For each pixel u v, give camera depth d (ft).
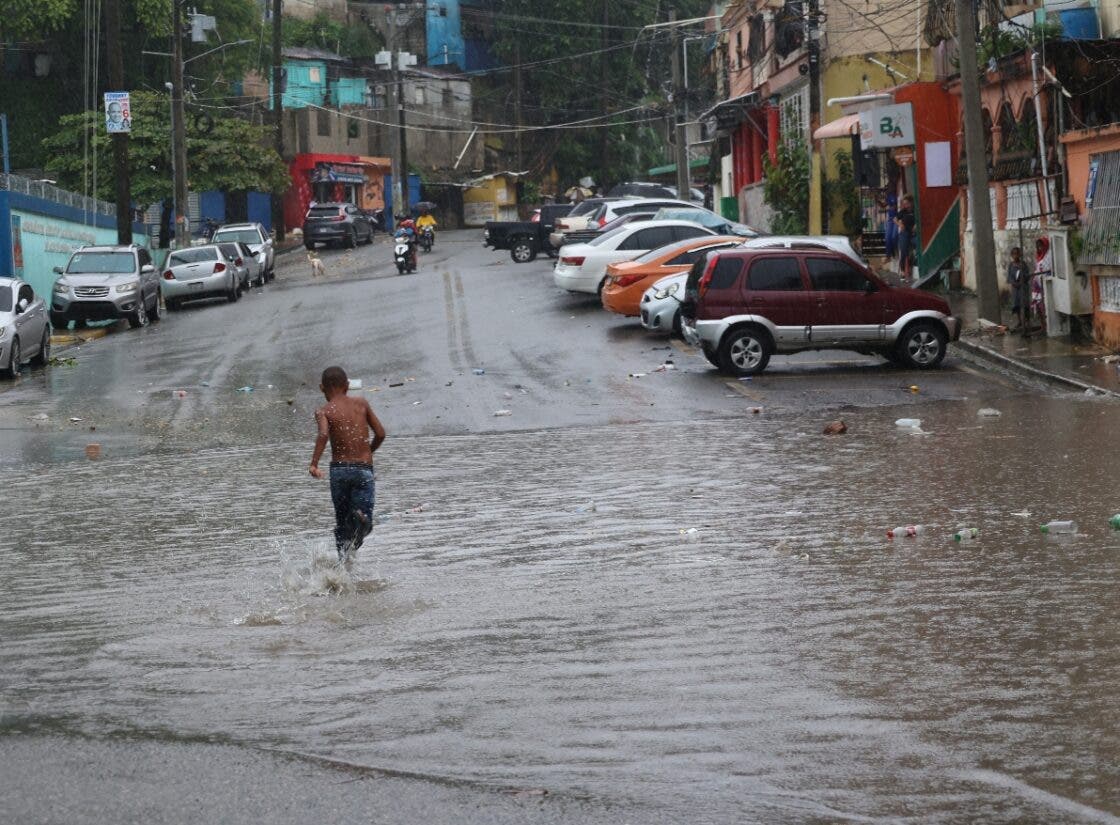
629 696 24.07
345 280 152.56
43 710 24.16
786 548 36.06
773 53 164.35
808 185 142.61
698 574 33.88
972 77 84.84
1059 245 80.64
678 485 47.37
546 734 22.13
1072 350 77.92
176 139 165.27
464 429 65.16
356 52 291.17
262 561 37.70
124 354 100.32
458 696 24.39
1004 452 50.90
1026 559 33.94
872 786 19.49
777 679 24.81
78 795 19.56
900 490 44.37
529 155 298.56
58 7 204.03
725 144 223.51
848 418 62.59
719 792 19.36
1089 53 88.69
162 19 213.87
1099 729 21.56
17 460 60.70
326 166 255.91
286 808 18.94
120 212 139.54
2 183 127.65
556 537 39.37
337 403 36.06
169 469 56.90
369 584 34.14
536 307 111.34
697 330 77.92
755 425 61.67
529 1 290.35
